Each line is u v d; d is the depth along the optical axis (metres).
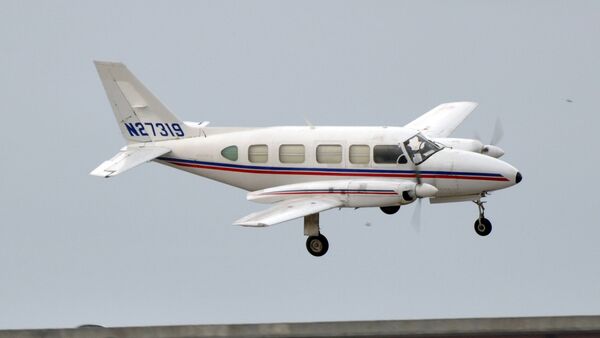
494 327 84.69
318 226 133.38
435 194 127.06
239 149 134.75
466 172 127.94
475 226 135.38
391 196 125.62
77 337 82.94
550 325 84.88
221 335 83.25
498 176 127.62
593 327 85.06
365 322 83.94
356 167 130.50
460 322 84.44
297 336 83.56
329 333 83.62
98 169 133.88
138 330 83.12
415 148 129.12
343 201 127.19
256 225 118.94
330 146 131.38
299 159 132.50
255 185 135.25
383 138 130.25
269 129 135.00
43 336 82.75
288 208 125.31
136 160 135.00
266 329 83.38
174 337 83.19
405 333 84.12
